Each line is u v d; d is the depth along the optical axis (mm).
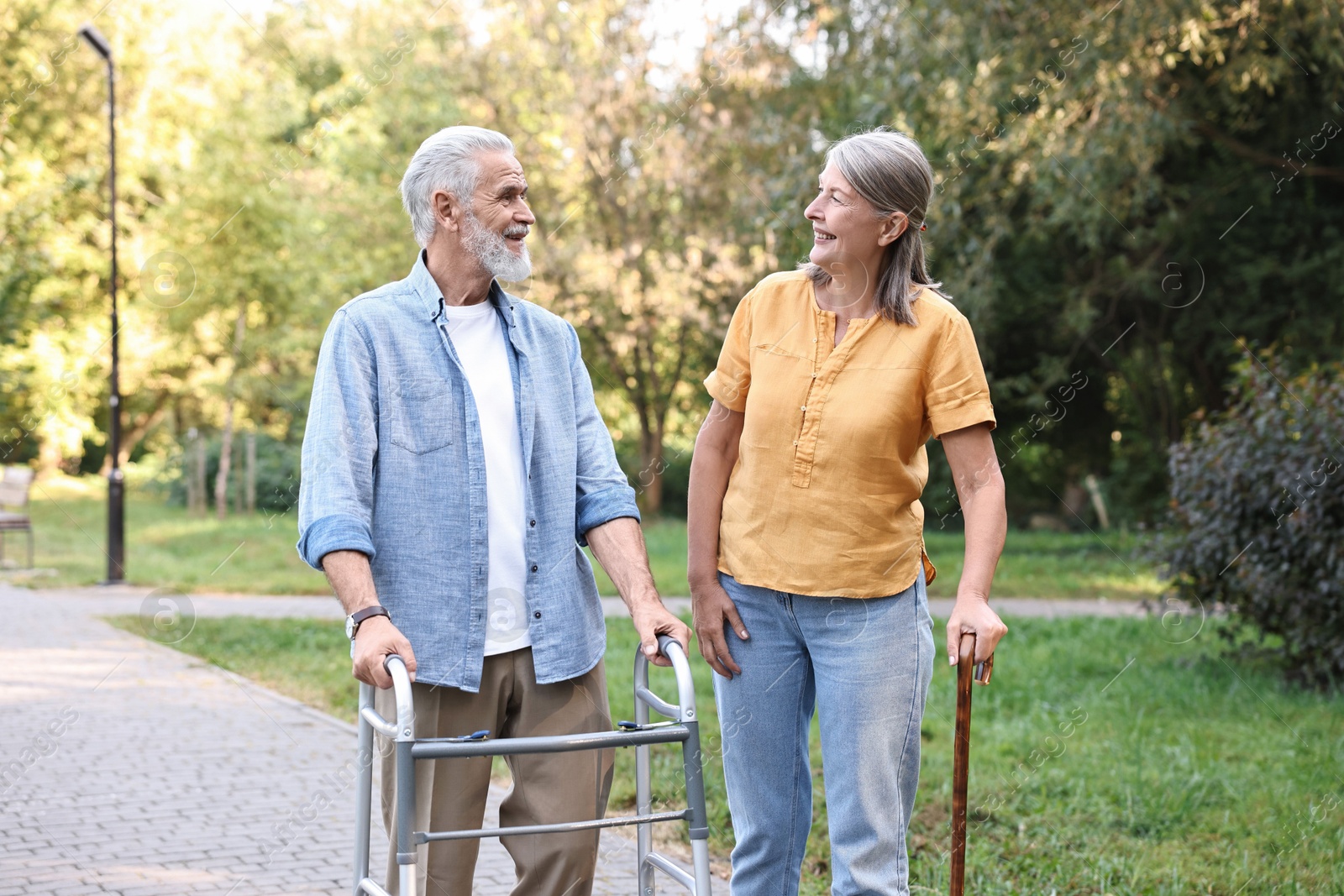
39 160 17172
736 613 2180
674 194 14258
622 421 16234
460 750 1742
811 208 2072
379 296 2105
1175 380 14039
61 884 3168
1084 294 11508
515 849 2189
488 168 2076
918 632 2115
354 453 2004
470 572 2068
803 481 2084
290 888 3152
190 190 15859
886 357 2061
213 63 18625
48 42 17188
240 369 16922
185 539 14336
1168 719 5180
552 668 2121
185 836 3602
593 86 13867
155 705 5539
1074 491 16047
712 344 14453
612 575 2197
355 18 15203
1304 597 5715
